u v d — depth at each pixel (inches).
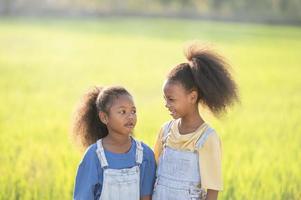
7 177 317.7
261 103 645.9
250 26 2743.6
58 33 2062.0
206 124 186.7
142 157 188.9
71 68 1058.1
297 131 463.5
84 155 187.0
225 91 185.2
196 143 184.1
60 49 1496.1
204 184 182.4
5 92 719.1
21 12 3324.3
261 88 786.2
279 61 1236.5
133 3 3905.0
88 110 199.3
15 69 1015.6
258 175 327.9
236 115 550.9
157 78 904.9
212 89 183.0
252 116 552.7
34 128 469.4
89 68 1062.4
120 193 183.8
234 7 3656.5
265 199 290.4
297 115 557.6
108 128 187.8
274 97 697.6
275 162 361.4
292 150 397.7
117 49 1529.3
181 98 183.0
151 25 2664.9
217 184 182.7
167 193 187.2
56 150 385.7
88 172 183.9
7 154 367.6
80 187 184.5
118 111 183.5
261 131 467.8
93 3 3838.6
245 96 701.3
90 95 199.5
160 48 1568.7
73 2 3735.2
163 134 194.9
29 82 828.6
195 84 183.9
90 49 1518.2
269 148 401.4
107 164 183.5
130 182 184.9
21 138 428.1
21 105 613.0
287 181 317.7
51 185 305.0
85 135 201.9
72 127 203.9
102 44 1681.8
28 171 335.0
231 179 313.0
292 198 295.9
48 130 460.1
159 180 190.2
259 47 1631.4
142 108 599.2
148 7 3873.0
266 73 992.2
